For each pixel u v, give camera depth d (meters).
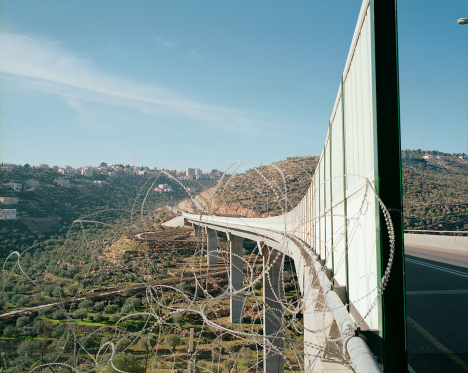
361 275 4.51
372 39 4.04
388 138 3.88
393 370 3.52
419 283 10.84
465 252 19.47
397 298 3.64
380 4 4.02
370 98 4.25
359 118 4.87
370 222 4.11
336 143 7.33
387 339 3.58
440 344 5.71
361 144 4.71
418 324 6.77
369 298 4.12
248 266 4.66
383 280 3.43
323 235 9.37
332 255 7.15
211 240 47.44
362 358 2.84
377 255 3.79
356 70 5.07
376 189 3.85
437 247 22.58
